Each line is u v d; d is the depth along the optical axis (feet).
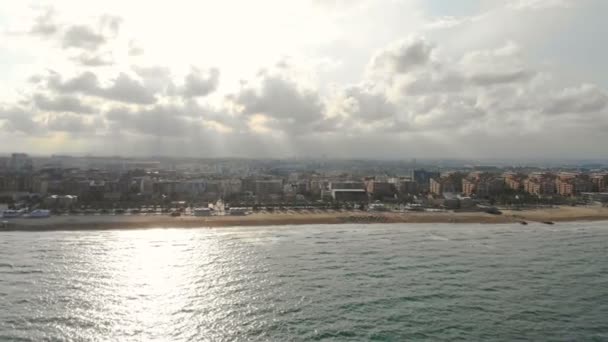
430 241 615.16
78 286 393.29
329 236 650.43
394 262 483.10
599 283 409.49
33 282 403.75
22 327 305.94
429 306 345.10
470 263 482.28
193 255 513.04
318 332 298.15
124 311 335.88
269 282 406.00
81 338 290.56
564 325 311.27
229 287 392.27
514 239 641.81
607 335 295.07
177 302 354.74
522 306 346.95
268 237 637.30
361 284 400.47
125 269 448.65
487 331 300.40
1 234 652.48
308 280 412.57
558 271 451.53
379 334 294.87
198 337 293.02
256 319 320.70
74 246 561.43
